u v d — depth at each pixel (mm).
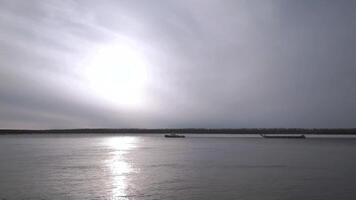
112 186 48062
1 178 54906
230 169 66438
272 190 45406
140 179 53969
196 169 66375
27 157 92938
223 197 41656
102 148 139875
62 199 40781
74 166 71125
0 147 146375
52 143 192250
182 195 42625
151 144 183375
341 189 46031
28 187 47281
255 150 127250
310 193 43625
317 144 183625
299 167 69625
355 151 119688
